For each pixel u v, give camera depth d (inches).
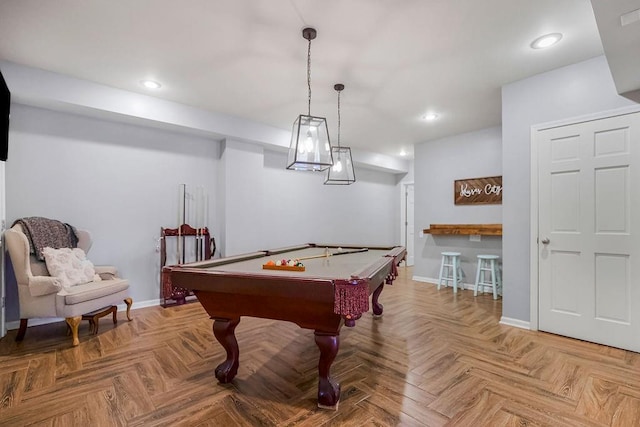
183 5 80.6
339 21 86.6
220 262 93.7
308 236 225.9
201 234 163.0
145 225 152.6
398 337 112.0
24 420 64.9
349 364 91.0
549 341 107.3
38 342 106.0
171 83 128.0
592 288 106.0
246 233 179.8
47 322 126.2
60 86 119.7
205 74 119.8
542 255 116.8
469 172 197.5
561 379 81.7
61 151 131.0
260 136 179.8
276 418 66.4
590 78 106.6
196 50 103.0
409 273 251.3
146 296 152.6
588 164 107.0
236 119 169.8
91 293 109.0
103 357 94.9
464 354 97.3
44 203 127.1
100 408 69.3
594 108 105.7
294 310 71.7
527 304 120.6
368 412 68.4
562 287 112.3
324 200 236.5
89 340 108.0
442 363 91.4
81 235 128.7
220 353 98.3
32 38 96.2
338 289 61.8
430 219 216.7
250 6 80.8
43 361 91.7
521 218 122.2
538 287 117.8
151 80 125.3
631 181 99.3
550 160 115.0
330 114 163.9
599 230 104.8
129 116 137.0
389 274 100.5
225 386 79.1
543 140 116.5
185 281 75.4
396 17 84.5
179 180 163.5
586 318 107.1
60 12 83.6
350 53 103.5
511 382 80.4
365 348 102.3
